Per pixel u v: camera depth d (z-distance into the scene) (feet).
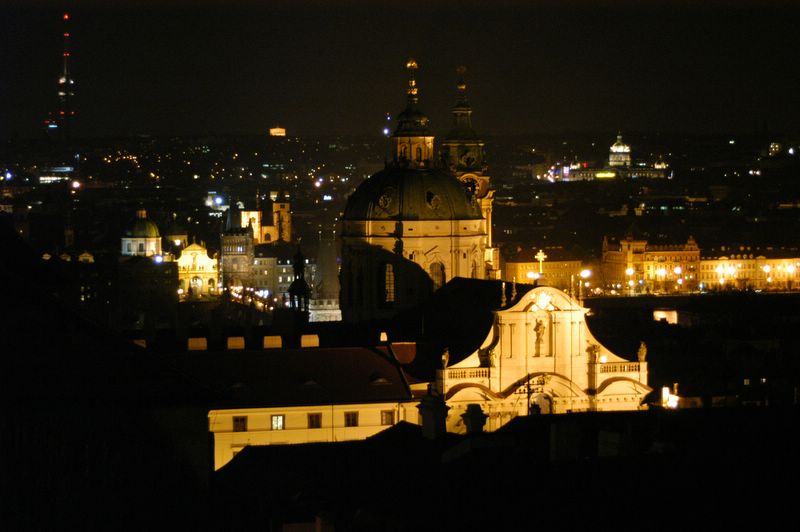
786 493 609.01
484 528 595.06
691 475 627.87
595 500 606.14
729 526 584.40
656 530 581.94
